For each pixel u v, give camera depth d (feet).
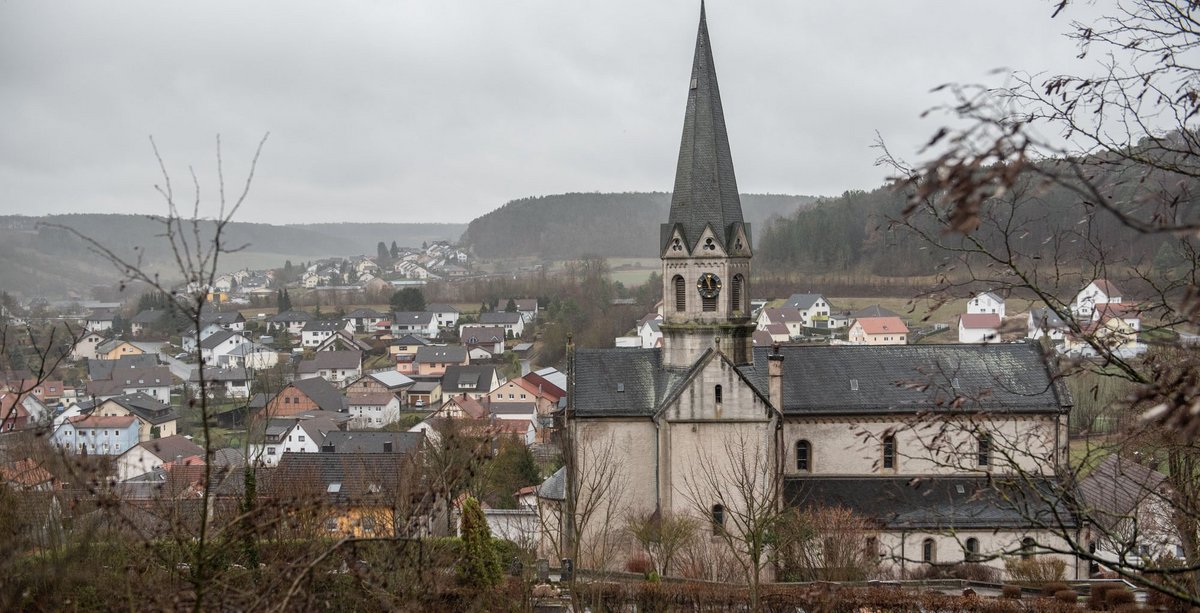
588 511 200.34
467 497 167.32
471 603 150.92
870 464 238.89
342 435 390.01
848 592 188.75
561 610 187.01
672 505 220.64
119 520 92.94
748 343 231.30
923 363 243.40
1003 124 43.16
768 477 219.61
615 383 231.30
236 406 563.48
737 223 226.99
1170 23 63.62
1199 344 57.67
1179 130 66.54
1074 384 273.75
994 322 622.95
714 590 191.52
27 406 351.67
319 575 105.81
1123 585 200.34
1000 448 81.41
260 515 92.17
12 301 408.67
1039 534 223.30
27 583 93.20
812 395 239.30
